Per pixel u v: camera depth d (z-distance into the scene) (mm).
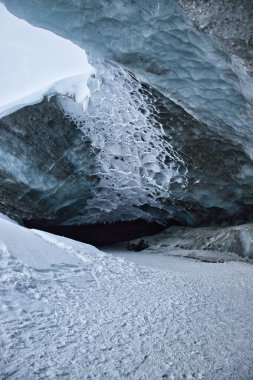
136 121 10578
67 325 3279
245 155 9375
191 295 4906
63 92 11375
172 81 6883
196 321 3766
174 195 12727
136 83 9094
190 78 6582
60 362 2547
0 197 12055
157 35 5777
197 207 12781
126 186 13109
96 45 6531
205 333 3420
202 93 6906
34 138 11602
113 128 11320
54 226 13961
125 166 12383
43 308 3584
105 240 15242
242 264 8922
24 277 4195
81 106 11281
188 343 3129
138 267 6586
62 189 12641
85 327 3287
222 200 11672
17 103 11375
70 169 12359
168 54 6145
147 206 14188
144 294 4723
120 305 4086
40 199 12469
